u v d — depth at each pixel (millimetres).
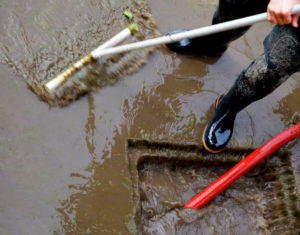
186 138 2129
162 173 2129
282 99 2299
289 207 2096
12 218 1875
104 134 2068
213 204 2100
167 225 2021
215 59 2342
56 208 1916
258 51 2424
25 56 2131
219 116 2090
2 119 2006
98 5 2328
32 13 2221
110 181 1993
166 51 2309
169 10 2445
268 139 2193
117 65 2209
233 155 2168
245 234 2070
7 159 1950
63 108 2082
